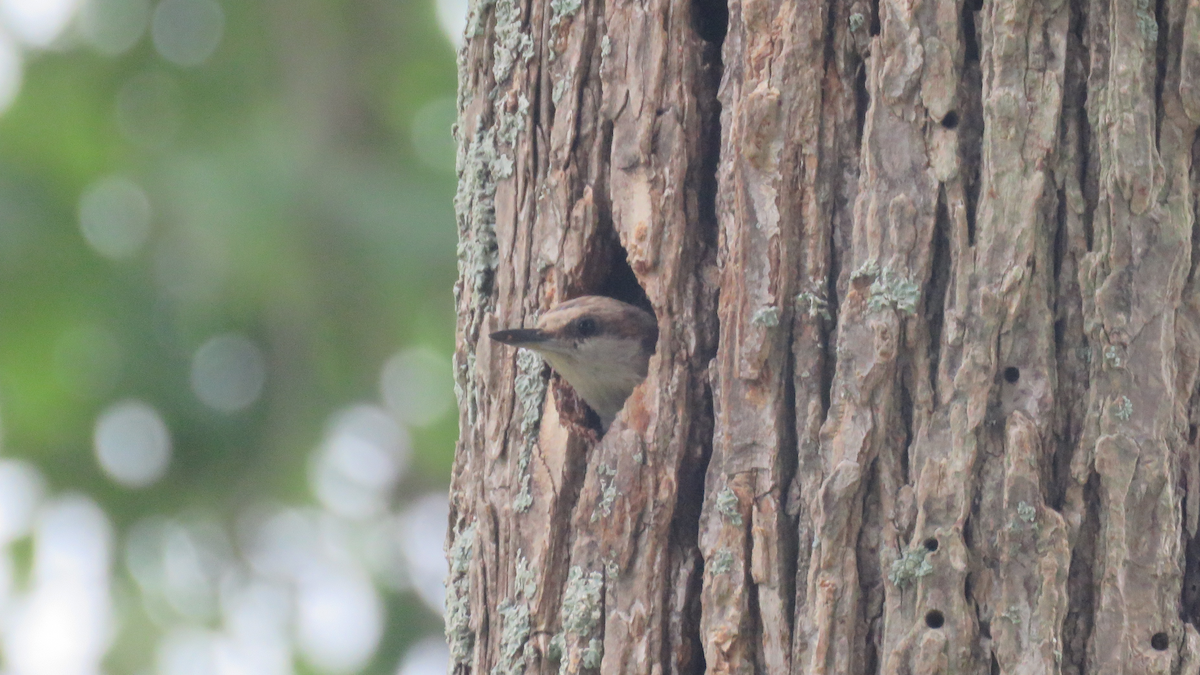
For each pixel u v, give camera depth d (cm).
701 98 688
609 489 654
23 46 1418
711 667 611
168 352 1333
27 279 1328
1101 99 601
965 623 573
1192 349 598
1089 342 592
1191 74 600
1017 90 598
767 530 609
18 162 1365
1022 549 574
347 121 1427
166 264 1332
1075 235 598
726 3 710
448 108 1461
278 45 1447
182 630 1318
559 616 670
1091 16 609
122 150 1380
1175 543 581
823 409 616
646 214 677
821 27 638
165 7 1419
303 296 1326
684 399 656
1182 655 573
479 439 742
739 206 635
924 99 610
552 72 731
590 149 717
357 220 1330
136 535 1334
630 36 695
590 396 740
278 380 1355
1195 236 606
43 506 1324
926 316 600
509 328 736
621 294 796
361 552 1377
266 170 1334
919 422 594
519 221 739
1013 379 591
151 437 1341
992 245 594
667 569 645
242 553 1352
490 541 708
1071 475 585
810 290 625
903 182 609
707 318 669
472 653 716
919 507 584
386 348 1357
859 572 593
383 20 1470
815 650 590
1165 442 582
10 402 1337
